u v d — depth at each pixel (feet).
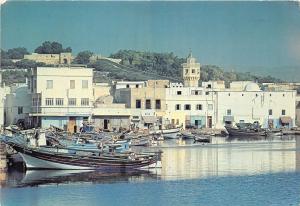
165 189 143.84
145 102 316.81
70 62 292.61
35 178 153.28
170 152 223.30
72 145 172.86
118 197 134.92
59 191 139.64
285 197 137.80
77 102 284.82
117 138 236.22
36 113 279.90
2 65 276.00
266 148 242.78
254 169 176.35
